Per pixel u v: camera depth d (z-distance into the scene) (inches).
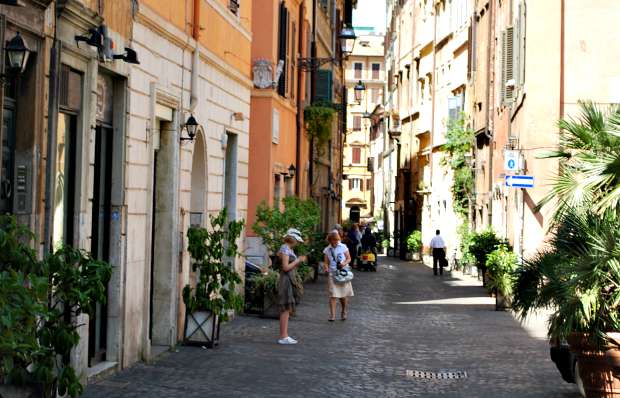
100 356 542.6
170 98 649.0
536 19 1226.6
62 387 336.2
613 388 473.1
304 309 1023.6
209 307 668.1
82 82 493.0
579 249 495.2
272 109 1158.3
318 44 1827.0
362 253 1947.6
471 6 1823.3
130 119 563.5
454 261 1972.2
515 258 1055.0
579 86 1226.0
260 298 920.3
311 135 1540.4
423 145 2437.3
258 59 1148.5
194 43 703.7
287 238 738.2
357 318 948.0
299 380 558.6
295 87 1389.0
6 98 406.0
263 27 1149.1
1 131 389.4
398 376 589.0
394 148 3193.9
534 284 509.4
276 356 650.2
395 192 2965.1
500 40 1457.9
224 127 841.5
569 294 472.4
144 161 594.6
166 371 565.0
